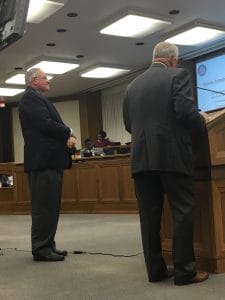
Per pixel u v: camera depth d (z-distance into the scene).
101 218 6.16
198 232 2.73
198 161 2.66
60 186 3.40
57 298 2.39
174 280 2.51
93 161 7.02
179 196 2.47
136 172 2.53
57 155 3.33
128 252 3.48
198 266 2.74
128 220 5.71
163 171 2.44
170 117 2.46
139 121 2.54
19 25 2.19
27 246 4.07
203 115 2.62
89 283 2.64
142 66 10.38
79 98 13.03
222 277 2.58
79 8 6.71
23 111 3.35
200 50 9.36
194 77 9.98
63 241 4.19
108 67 10.01
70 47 8.66
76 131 13.10
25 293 2.51
